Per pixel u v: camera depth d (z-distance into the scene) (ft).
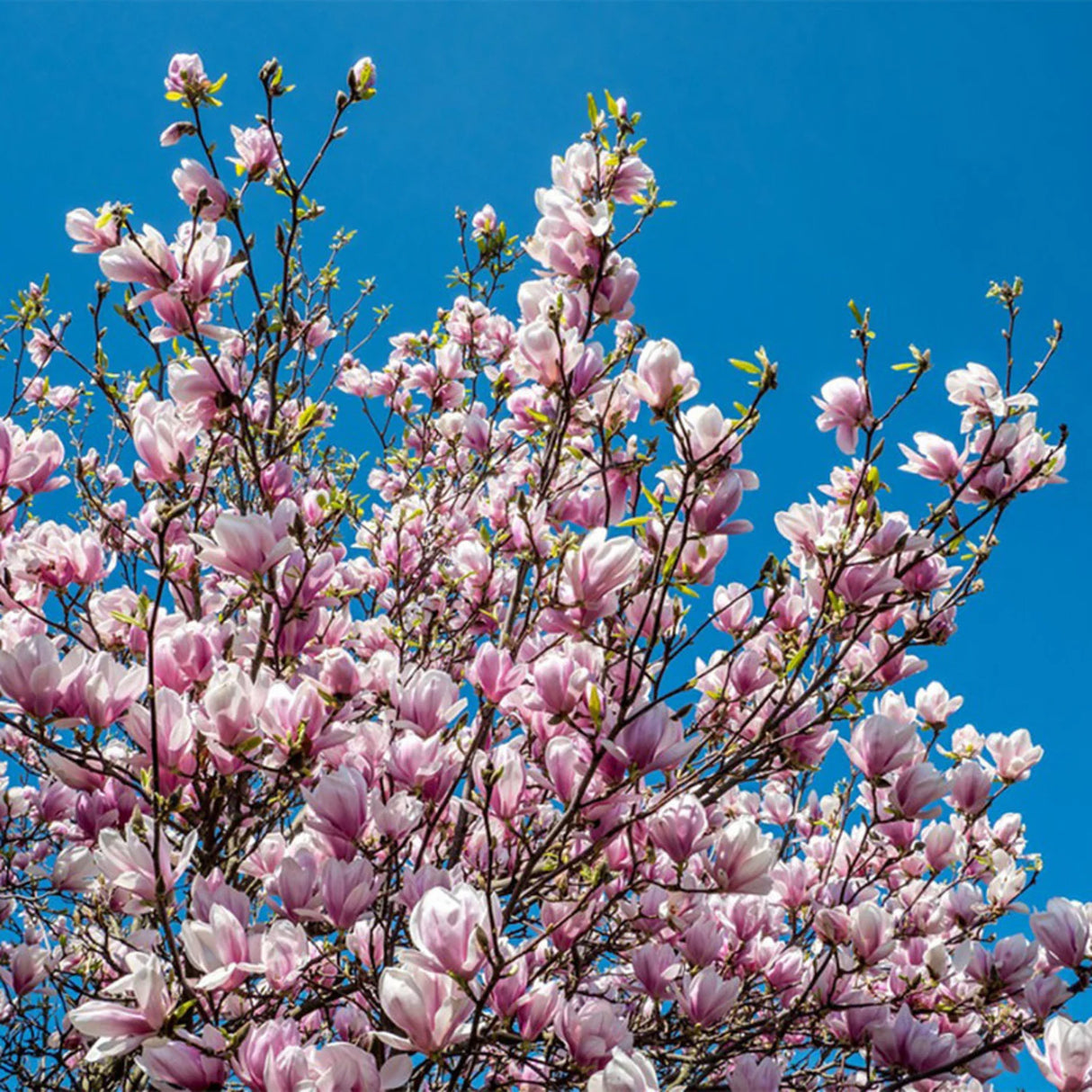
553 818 13.50
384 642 15.26
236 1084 8.91
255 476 12.01
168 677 9.17
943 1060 10.55
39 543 11.32
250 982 8.91
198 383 10.93
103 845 7.73
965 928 14.19
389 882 9.48
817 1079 13.88
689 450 8.73
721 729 11.66
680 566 9.89
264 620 10.34
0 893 12.87
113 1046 6.91
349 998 9.66
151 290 10.07
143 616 8.20
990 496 10.07
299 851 10.11
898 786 10.97
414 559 18.10
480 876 10.04
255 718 8.69
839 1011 11.63
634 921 10.68
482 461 18.15
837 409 10.09
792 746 11.34
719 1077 12.53
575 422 11.57
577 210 9.53
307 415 12.51
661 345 8.78
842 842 14.61
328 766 10.11
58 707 8.45
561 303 9.53
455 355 19.85
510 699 9.38
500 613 15.85
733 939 12.16
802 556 12.39
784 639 11.89
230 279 10.32
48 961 13.05
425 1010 6.47
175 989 7.51
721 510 9.18
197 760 8.76
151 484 13.98
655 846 9.08
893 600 11.35
